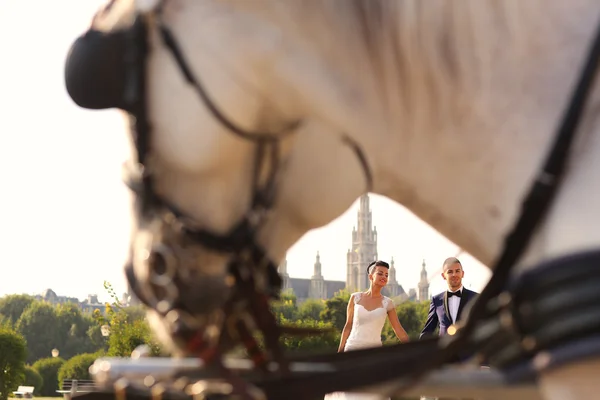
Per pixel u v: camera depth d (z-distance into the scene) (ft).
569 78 5.93
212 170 6.21
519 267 5.66
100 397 7.34
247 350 6.93
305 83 6.22
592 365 5.12
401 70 6.24
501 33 6.05
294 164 6.57
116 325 53.72
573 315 5.10
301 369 7.11
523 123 6.02
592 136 5.52
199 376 6.56
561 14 5.97
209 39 6.05
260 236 6.67
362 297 25.30
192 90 6.07
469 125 6.20
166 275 6.35
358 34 6.27
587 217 5.30
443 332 21.01
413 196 6.68
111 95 6.24
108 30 6.34
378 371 6.67
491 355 6.38
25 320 340.39
